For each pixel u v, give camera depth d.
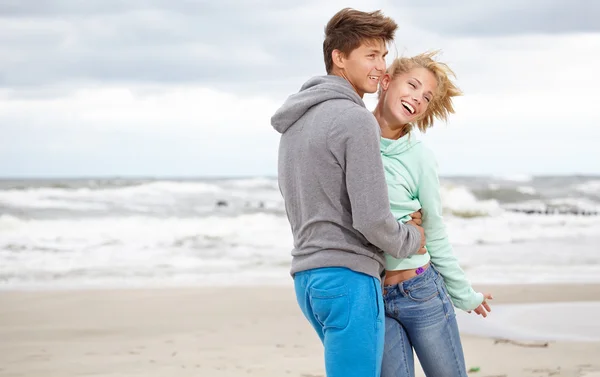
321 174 2.79
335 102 2.83
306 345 6.87
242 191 34.62
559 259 13.92
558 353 6.23
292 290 10.25
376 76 3.00
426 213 3.17
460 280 3.23
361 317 2.79
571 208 29.94
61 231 18.97
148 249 15.77
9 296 9.66
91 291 10.12
